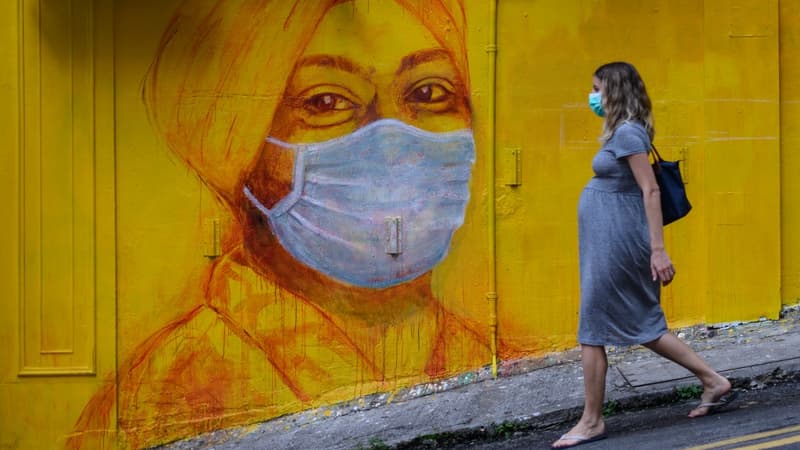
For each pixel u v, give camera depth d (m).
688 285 6.79
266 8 6.34
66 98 6.26
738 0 6.73
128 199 6.31
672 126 6.73
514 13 6.56
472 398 6.22
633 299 4.99
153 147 6.30
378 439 5.79
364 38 6.43
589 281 4.98
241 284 6.40
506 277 6.61
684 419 5.28
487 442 5.65
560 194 6.64
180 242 6.34
